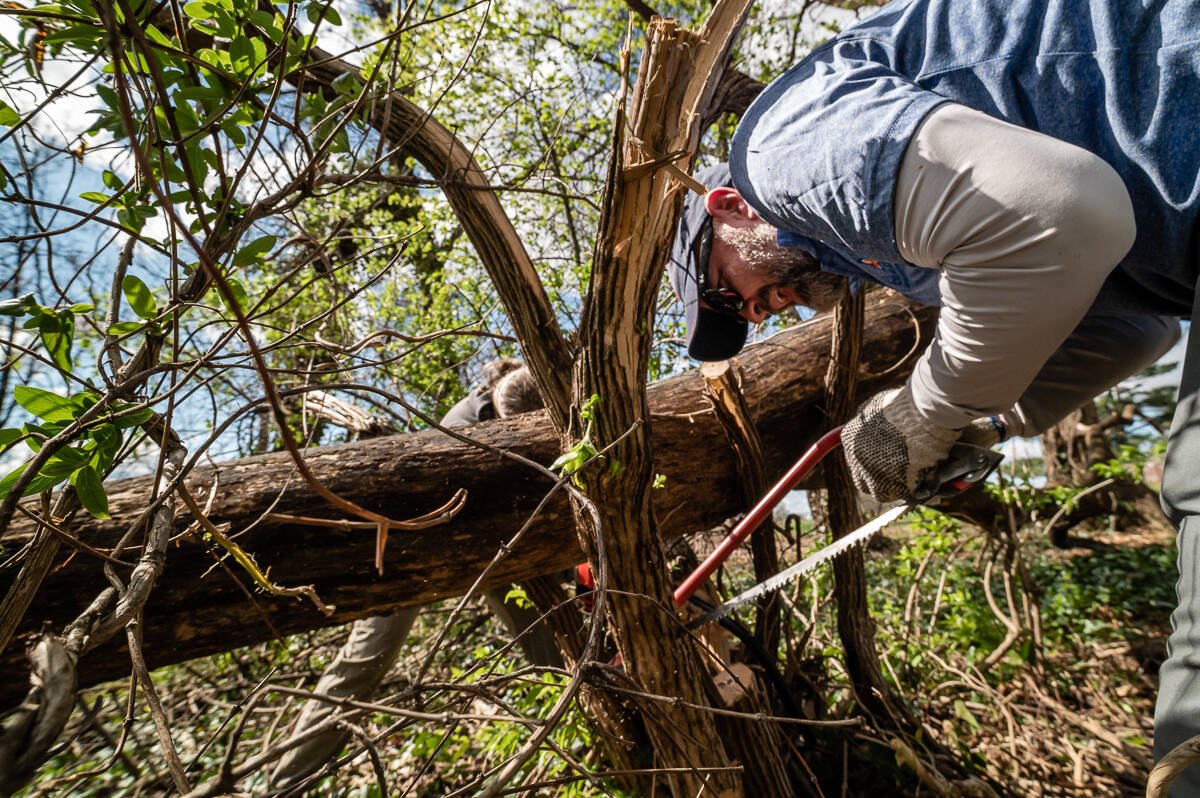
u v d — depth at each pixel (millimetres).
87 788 1743
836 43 1150
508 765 669
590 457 1043
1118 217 875
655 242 1074
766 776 1660
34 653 555
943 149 929
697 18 4457
